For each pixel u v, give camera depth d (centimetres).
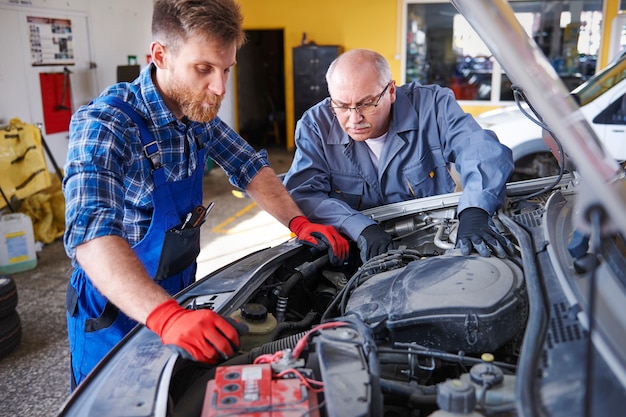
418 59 884
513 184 218
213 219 580
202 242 512
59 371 302
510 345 135
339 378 108
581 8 793
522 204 201
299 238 190
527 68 95
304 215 204
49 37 595
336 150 223
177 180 172
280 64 978
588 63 809
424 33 870
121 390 113
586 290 116
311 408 101
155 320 123
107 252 131
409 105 220
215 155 198
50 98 604
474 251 163
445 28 859
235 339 122
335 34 897
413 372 125
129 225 168
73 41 627
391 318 130
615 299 112
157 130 162
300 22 906
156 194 166
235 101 983
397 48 877
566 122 94
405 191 226
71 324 174
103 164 144
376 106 196
